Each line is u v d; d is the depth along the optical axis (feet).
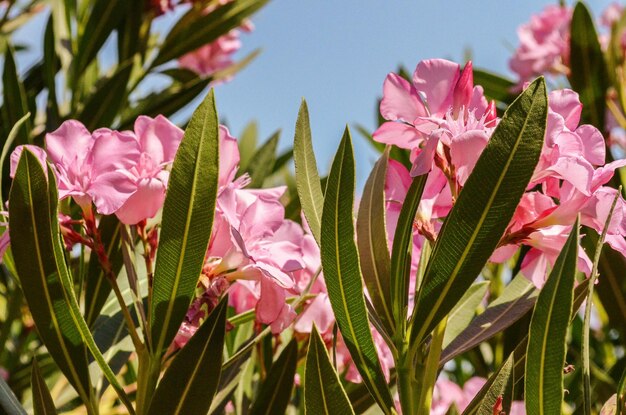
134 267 2.07
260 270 2.03
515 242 2.00
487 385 2.01
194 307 2.00
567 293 1.80
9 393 1.96
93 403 2.01
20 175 1.87
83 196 2.02
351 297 1.90
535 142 1.82
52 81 3.29
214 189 1.91
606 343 3.54
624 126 3.46
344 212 1.90
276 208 2.08
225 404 2.30
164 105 3.34
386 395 1.94
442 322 1.97
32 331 3.26
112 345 2.38
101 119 3.22
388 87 2.04
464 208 1.85
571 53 3.45
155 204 2.01
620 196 1.96
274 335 2.51
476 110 2.04
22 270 1.91
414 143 2.06
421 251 2.13
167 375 1.94
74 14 3.80
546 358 1.81
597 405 2.94
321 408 1.86
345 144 1.90
